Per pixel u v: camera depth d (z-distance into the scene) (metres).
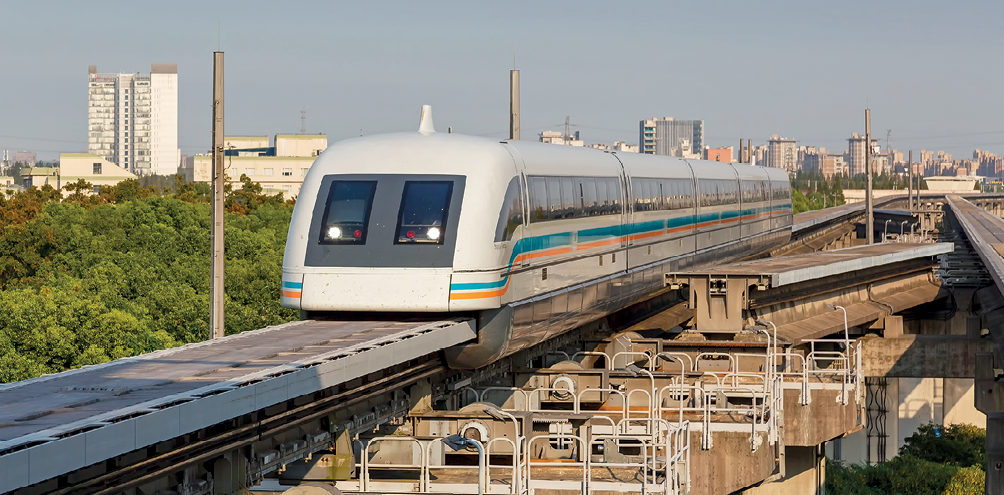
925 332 81.06
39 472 14.70
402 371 30.06
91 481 17.38
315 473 27.16
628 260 49.91
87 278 90.12
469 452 31.47
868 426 100.94
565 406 42.69
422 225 31.94
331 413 26.78
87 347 67.38
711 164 71.31
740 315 52.72
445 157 33.38
